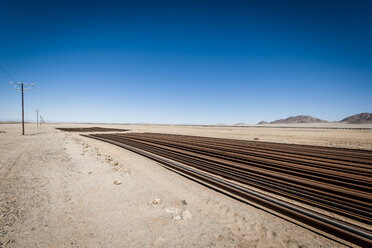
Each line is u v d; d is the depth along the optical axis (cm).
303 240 370
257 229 408
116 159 1165
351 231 385
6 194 580
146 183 706
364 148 1667
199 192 623
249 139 2634
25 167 920
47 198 553
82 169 888
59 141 2100
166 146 1766
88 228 397
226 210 495
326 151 1462
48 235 369
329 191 616
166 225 414
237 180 742
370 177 759
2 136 2856
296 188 645
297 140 2414
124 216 451
